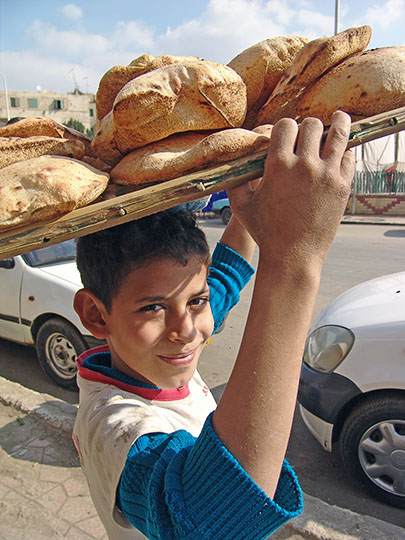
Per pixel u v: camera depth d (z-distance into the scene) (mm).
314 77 803
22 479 2754
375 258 9023
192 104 756
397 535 2182
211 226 15055
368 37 824
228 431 645
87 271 915
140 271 822
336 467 2902
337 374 2578
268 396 641
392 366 2408
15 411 3473
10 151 803
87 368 1065
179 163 707
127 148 796
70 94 49156
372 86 759
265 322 658
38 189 657
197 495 639
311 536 2227
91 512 2494
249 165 698
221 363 4352
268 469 634
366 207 17219
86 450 936
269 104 845
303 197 652
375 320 2555
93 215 660
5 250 644
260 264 688
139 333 844
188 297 860
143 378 1006
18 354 4797
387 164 17203
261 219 679
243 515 622
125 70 888
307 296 661
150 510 673
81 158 847
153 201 668
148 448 768
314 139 667
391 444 2477
